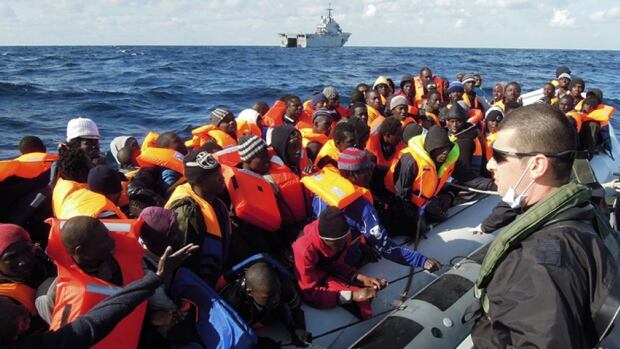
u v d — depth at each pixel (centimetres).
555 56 7638
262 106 789
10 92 2008
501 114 630
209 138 594
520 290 140
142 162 412
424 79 1043
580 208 150
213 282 294
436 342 311
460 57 6406
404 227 436
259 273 275
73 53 6938
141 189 385
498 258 153
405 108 652
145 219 269
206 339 255
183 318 261
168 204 303
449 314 330
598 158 705
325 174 371
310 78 3033
